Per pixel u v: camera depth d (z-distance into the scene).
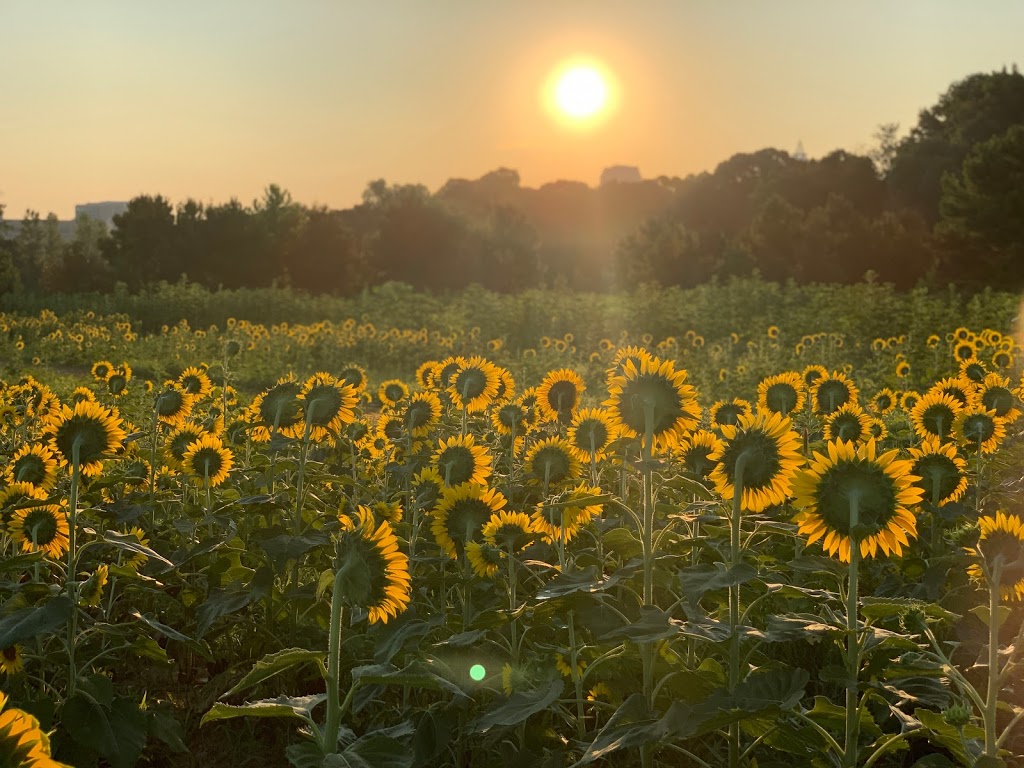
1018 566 2.41
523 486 4.70
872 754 2.63
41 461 3.87
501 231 73.50
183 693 3.95
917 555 4.23
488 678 3.09
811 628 2.59
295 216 61.25
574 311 26.62
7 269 55.69
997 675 2.40
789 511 4.20
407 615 3.29
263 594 3.56
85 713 2.96
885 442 6.27
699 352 18.98
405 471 4.57
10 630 2.75
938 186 69.50
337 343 22.02
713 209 88.31
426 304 30.98
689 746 3.39
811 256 48.78
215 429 5.56
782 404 5.52
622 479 4.15
